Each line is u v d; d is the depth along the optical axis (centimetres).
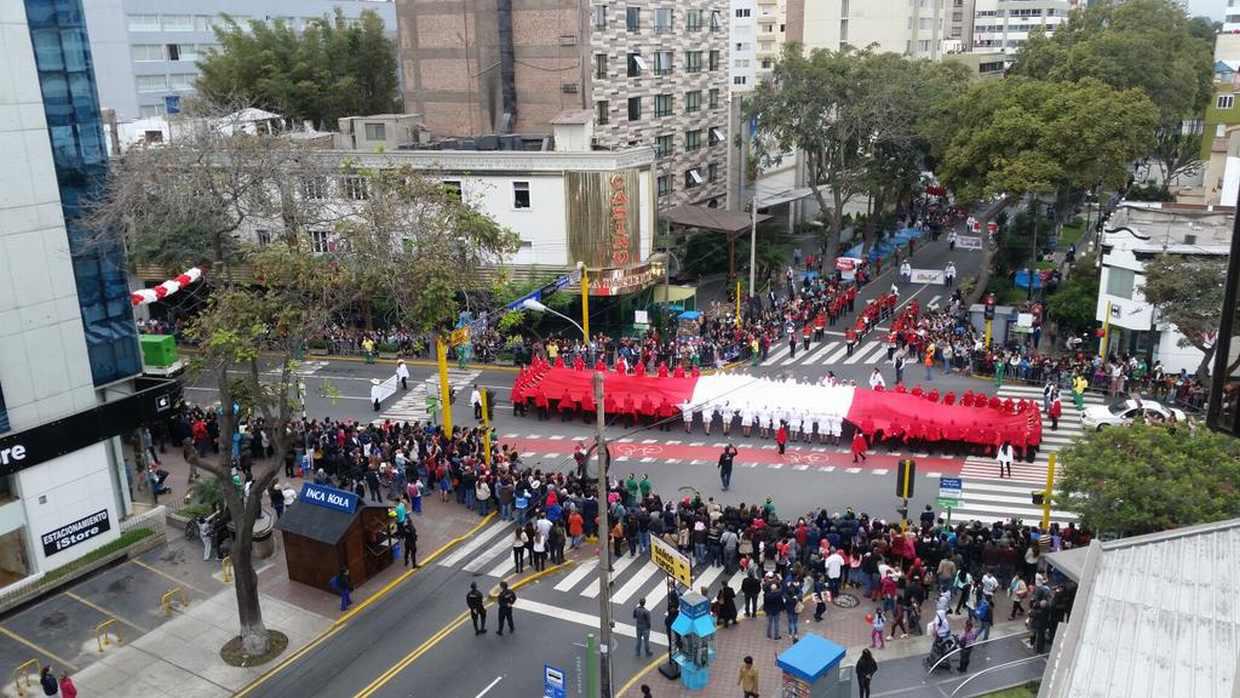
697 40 6794
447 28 6212
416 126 5903
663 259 5572
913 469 2797
